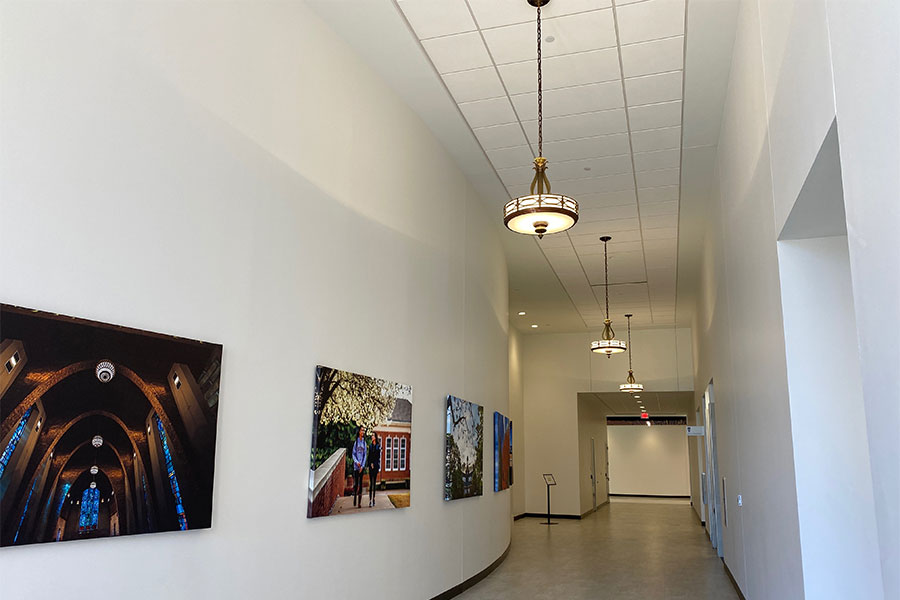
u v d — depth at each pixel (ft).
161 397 12.84
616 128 26.96
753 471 21.04
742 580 25.54
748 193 19.54
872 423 8.67
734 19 20.10
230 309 15.07
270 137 16.99
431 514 25.57
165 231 13.42
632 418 109.50
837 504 14.03
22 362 10.41
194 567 13.47
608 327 48.62
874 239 8.23
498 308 38.60
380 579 21.13
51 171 11.19
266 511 15.76
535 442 67.92
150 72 13.34
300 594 16.84
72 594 11.00
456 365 29.48
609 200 34.32
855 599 13.67
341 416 19.07
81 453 11.23
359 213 21.27
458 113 26.02
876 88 7.86
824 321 14.70
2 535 9.91
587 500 71.97
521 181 32.48
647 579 32.30
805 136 11.81
